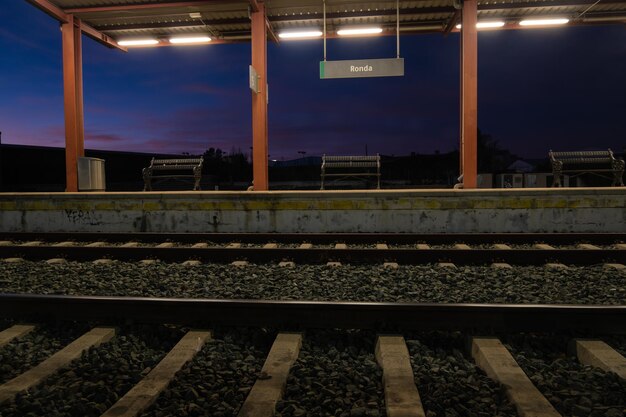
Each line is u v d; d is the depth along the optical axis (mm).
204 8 13070
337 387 2867
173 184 31531
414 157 41688
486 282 5508
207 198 9586
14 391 2799
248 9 12539
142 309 4027
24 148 29219
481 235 8047
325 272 6016
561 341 3596
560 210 8984
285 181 41219
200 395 2795
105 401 2693
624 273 5887
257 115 12633
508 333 3732
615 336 3668
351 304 3828
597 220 8914
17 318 4133
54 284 5559
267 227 9453
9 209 10203
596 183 18891
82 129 14109
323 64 12320
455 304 3805
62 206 10047
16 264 6738
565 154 12109
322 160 12781
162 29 14766
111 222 9914
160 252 7008
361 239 8203
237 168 48281
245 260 6828
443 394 2752
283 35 14859
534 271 6055
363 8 13477
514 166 29953
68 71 13477
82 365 3203
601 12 13961
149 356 3410
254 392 2732
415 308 3793
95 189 13531
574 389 2814
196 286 5438
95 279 5809
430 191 9117
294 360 3283
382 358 3205
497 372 2959
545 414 2443
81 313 4082
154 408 2656
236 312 3926
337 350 3496
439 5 13258
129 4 12758
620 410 2561
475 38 12102
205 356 3381
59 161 31250
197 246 7926
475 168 12195
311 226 9375
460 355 3387
